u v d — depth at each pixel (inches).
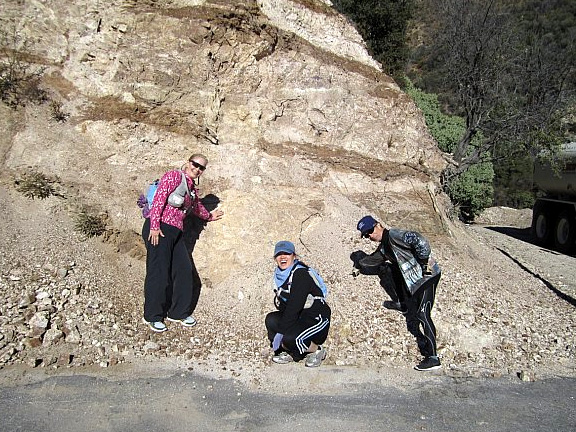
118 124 267.0
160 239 205.0
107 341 195.6
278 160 292.7
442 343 223.6
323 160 304.2
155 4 277.9
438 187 348.8
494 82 483.5
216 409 168.1
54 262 219.6
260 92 299.9
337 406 174.2
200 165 215.6
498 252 365.4
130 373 183.5
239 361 198.2
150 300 204.2
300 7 319.9
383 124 327.0
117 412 161.9
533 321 253.0
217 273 241.9
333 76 317.4
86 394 169.0
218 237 249.9
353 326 221.3
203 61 282.0
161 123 275.6
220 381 184.7
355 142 318.7
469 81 491.2
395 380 195.3
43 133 259.0
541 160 482.0
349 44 338.6
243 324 218.8
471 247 330.6
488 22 495.2
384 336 218.8
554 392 194.2
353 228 277.4
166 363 192.1
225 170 277.4
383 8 624.1
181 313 212.4
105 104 269.6
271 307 227.0
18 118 259.0
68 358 184.2
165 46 277.4
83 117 266.1
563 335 243.3
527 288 297.1
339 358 206.1
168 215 207.0
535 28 747.4
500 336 233.9
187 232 247.0
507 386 197.5
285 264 194.7
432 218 315.6
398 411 173.5
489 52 486.0
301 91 307.6
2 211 234.5
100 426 154.6
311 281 193.6
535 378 204.4
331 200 289.0
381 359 208.1
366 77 330.6
